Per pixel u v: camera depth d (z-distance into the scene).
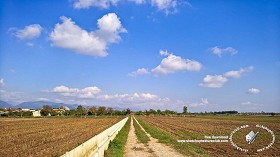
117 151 24.78
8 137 37.78
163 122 93.94
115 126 40.88
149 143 32.25
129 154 24.09
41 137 37.81
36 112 188.00
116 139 33.50
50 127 61.50
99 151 19.78
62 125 70.38
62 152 22.86
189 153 24.41
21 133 44.84
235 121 94.00
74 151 12.84
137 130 55.66
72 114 196.38
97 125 71.00
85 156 16.00
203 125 70.69
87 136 38.81
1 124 73.81
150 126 69.31
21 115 164.00
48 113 191.50
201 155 23.33
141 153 24.64
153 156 22.94
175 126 68.06
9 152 23.62
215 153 24.77
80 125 70.75
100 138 23.06
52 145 28.41
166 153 24.61
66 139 34.78
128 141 34.75
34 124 74.62
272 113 187.38
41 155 21.67
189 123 83.00
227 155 23.66
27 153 22.89
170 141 33.91
